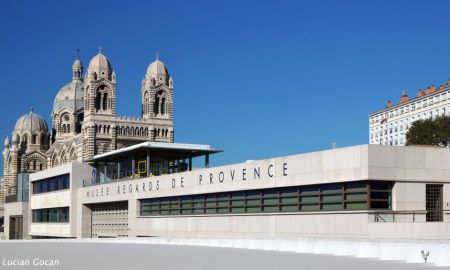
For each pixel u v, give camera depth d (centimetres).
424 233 4725
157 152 9000
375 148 4972
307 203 5612
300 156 5647
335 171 5253
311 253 4166
